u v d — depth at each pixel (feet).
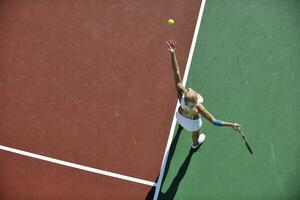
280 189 30.89
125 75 35.65
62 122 34.19
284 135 32.73
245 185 31.14
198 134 30.73
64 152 33.06
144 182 31.65
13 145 33.50
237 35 36.99
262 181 31.22
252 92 34.45
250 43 36.58
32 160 32.89
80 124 34.04
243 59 35.88
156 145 32.86
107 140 33.24
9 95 35.55
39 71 36.47
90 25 38.34
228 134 32.94
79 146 33.19
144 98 34.58
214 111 33.81
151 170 32.04
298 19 37.47
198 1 38.55
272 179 31.24
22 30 38.45
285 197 30.60
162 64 35.83
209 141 32.78
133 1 39.09
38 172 32.48
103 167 32.35
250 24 37.45
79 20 38.63
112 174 32.07
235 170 31.71
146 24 37.83
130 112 34.12
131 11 38.63
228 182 31.32
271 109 33.73
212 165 31.99
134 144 32.94
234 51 36.24
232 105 34.01
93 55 36.81
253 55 36.04
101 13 38.81
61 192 31.71
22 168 32.68
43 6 39.37
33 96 35.42
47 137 33.68
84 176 32.14
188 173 31.78
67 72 36.24
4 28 38.65
